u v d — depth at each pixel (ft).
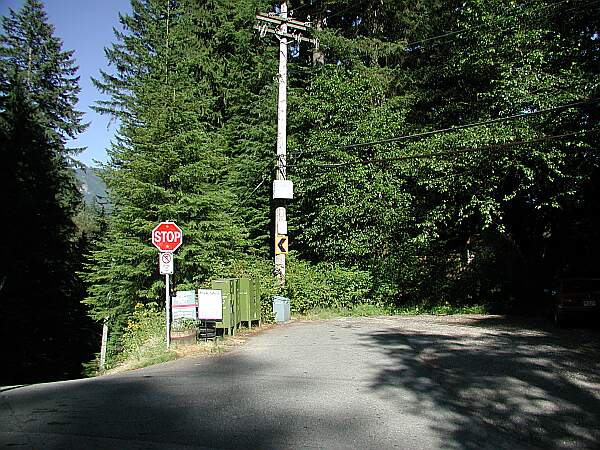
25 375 84.23
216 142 77.41
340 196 74.64
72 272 95.55
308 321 62.90
